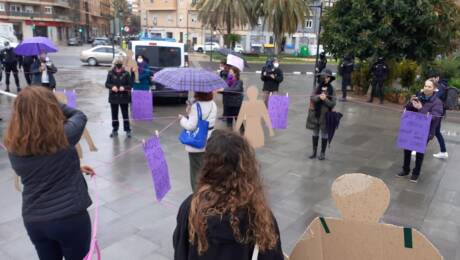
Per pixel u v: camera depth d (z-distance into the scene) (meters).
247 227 1.65
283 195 5.34
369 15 12.74
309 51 48.56
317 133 6.91
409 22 12.52
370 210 1.88
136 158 6.65
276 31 28.31
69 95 5.63
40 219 2.33
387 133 9.16
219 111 11.38
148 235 4.14
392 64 13.73
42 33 61.94
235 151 1.72
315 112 6.84
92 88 15.05
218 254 1.65
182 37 63.06
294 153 7.33
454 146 8.23
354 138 8.61
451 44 13.58
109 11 97.00
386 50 13.10
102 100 12.31
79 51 42.28
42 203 2.33
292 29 27.95
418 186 5.84
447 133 9.40
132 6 77.25
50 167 2.29
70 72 20.95
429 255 1.78
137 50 11.55
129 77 7.80
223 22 29.12
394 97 13.45
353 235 1.92
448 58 17.72
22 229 4.19
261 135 5.79
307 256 1.97
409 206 5.11
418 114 5.75
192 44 56.84
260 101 5.68
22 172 2.29
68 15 68.81
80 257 2.59
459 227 4.56
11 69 12.91
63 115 2.37
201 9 30.58
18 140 2.19
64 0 66.00
